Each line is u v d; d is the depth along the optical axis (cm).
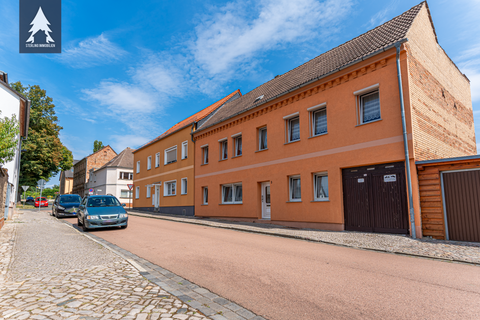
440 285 502
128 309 403
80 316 374
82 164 6469
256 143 1667
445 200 940
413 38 1123
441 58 1375
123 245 927
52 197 8838
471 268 618
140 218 2030
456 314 384
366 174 1127
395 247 826
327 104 1279
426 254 736
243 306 424
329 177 1243
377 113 1125
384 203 1064
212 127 2048
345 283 520
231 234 1170
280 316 390
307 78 1439
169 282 541
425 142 1084
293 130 1480
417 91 1081
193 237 1078
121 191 4756
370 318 377
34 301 425
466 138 1553
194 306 422
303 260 696
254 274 582
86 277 555
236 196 1839
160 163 2800
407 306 413
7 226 1345
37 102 3997
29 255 747
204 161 2170
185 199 2317
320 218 1263
